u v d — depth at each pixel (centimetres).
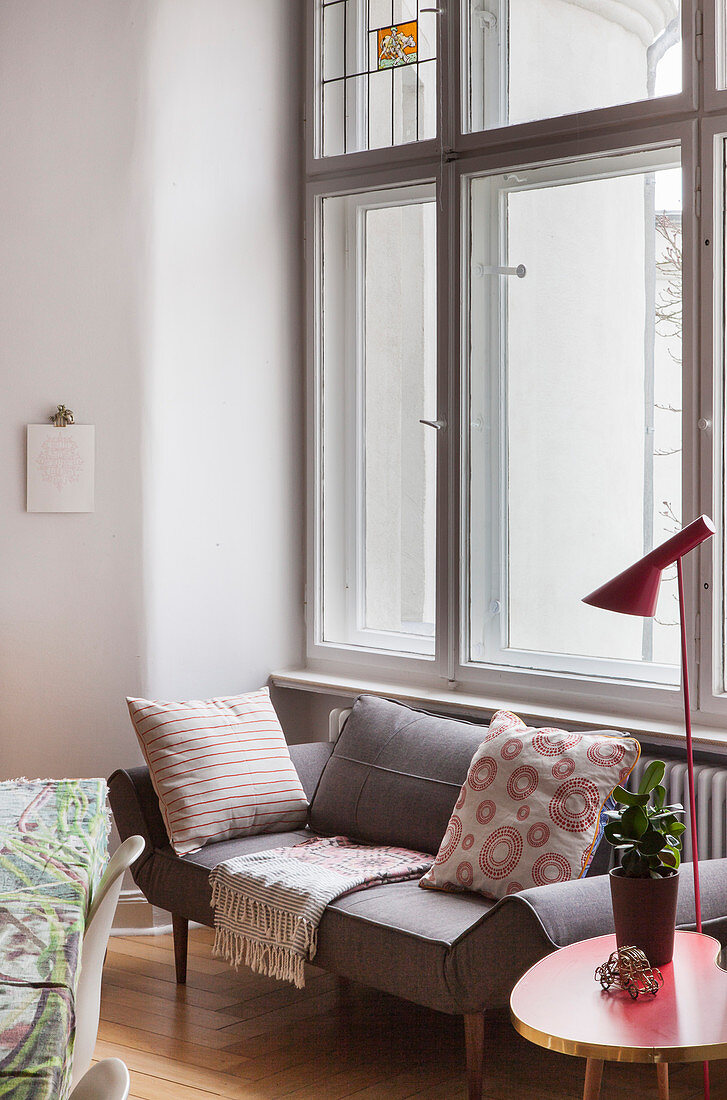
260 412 450
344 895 308
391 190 431
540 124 377
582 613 379
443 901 301
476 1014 270
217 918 328
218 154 433
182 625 430
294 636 461
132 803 360
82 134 407
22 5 398
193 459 431
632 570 239
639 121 354
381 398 440
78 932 174
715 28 336
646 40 354
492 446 401
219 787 357
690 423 344
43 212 403
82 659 412
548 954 246
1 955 165
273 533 455
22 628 406
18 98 399
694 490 344
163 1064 309
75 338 408
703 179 339
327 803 366
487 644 406
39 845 221
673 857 222
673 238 352
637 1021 195
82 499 410
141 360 418
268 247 449
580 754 303
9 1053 134
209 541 436
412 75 421
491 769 314
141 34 413
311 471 457
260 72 443
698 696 345
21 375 403
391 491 438
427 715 368
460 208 402
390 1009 350
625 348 366
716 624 342
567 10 374
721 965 218
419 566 430
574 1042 187
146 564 420
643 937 217
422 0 418
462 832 311
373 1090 296
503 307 396
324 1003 354
